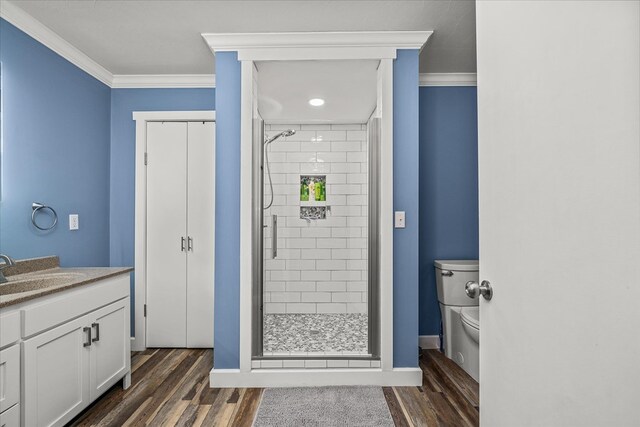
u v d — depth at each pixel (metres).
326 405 2.19
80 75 2.79
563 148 0.71
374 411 2.12
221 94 2.51
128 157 3.23
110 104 3.21
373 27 2.37
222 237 2.50
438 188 3.26
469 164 3.26
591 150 0.64
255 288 2.54
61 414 1.78
